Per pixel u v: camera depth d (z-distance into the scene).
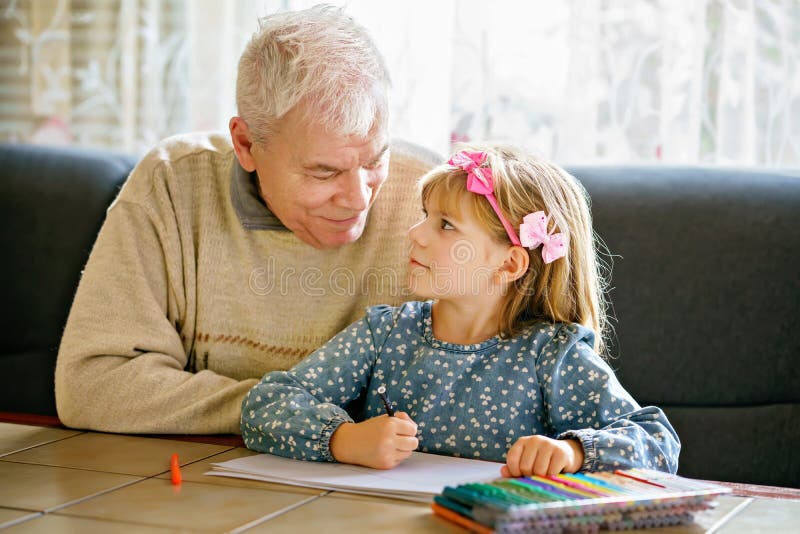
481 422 1.21
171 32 2.27
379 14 2.03
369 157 1.29
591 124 1.97
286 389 1.20
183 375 1.34
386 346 1.29
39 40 2.36
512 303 1.27
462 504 0.86
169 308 1.47
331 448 1.09
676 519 0.87
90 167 1.85
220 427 1.27
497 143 1.40
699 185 1.58
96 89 2.34
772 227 1.51
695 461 1.49
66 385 1.33
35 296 1.80
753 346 1.49
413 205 1.46
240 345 1.46
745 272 1.50
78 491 0.95
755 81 1.91
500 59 2.00
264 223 1.46
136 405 1.29
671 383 1.52
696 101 1.92
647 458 1.05
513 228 1.25
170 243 1.47
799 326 1.49
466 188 1.25
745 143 1.92
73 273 1.80
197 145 1.54
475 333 1.28
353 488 0.96
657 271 1.53
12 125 2.40
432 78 2.03
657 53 1.94
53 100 2.37
